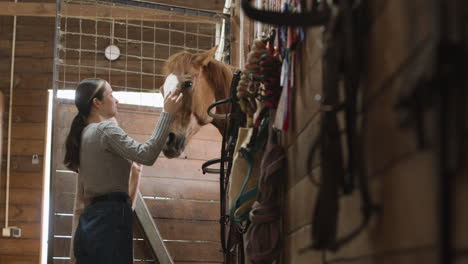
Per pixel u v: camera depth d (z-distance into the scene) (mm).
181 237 4070
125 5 4473
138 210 3879
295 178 1938
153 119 4207
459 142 798
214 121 3703
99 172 3039
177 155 3496
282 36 2107
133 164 3570
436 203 842
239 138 2506
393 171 1034
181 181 4152
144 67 6723
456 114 807
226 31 4598
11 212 6992
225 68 3645
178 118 3463
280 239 2133
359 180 1213
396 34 1021
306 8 1762
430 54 855
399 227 1006
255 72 2328
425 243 890
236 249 3303
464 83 795
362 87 1234
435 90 850
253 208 2146
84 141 3111
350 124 1239
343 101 1336
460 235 790
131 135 4137
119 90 6582
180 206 4109
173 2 6289
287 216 2076
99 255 2881
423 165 901
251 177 2398
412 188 945
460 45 796
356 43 1214
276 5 2469
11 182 7051
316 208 1292
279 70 2219
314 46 1690
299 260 1856
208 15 4625
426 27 883
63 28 6820
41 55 7328
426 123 892
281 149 2143
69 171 3982
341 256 1392
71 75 6684
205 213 4152
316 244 1297
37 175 7102
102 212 2957
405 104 932
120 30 6797
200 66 3557
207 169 3529
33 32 7371
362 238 1228
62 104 4066
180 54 3604
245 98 2551
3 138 7145
